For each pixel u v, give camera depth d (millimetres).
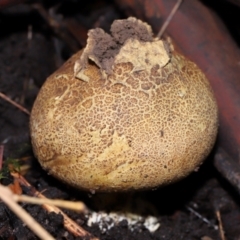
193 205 286
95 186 244
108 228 268
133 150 237
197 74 254
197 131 244
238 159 270
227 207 284
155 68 242
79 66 246
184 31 287
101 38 247
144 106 239
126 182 241
